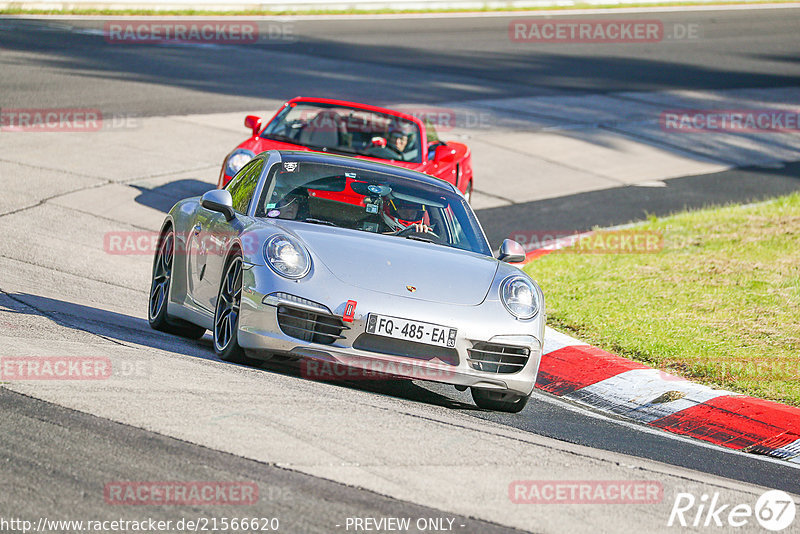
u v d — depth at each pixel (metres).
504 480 17.02
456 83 87.31
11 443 15.84
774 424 25.36
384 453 17.31
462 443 18.78
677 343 31.30
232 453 16.28
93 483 14.70
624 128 76.69
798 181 65.81
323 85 80.25
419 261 23.73
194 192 49.56
